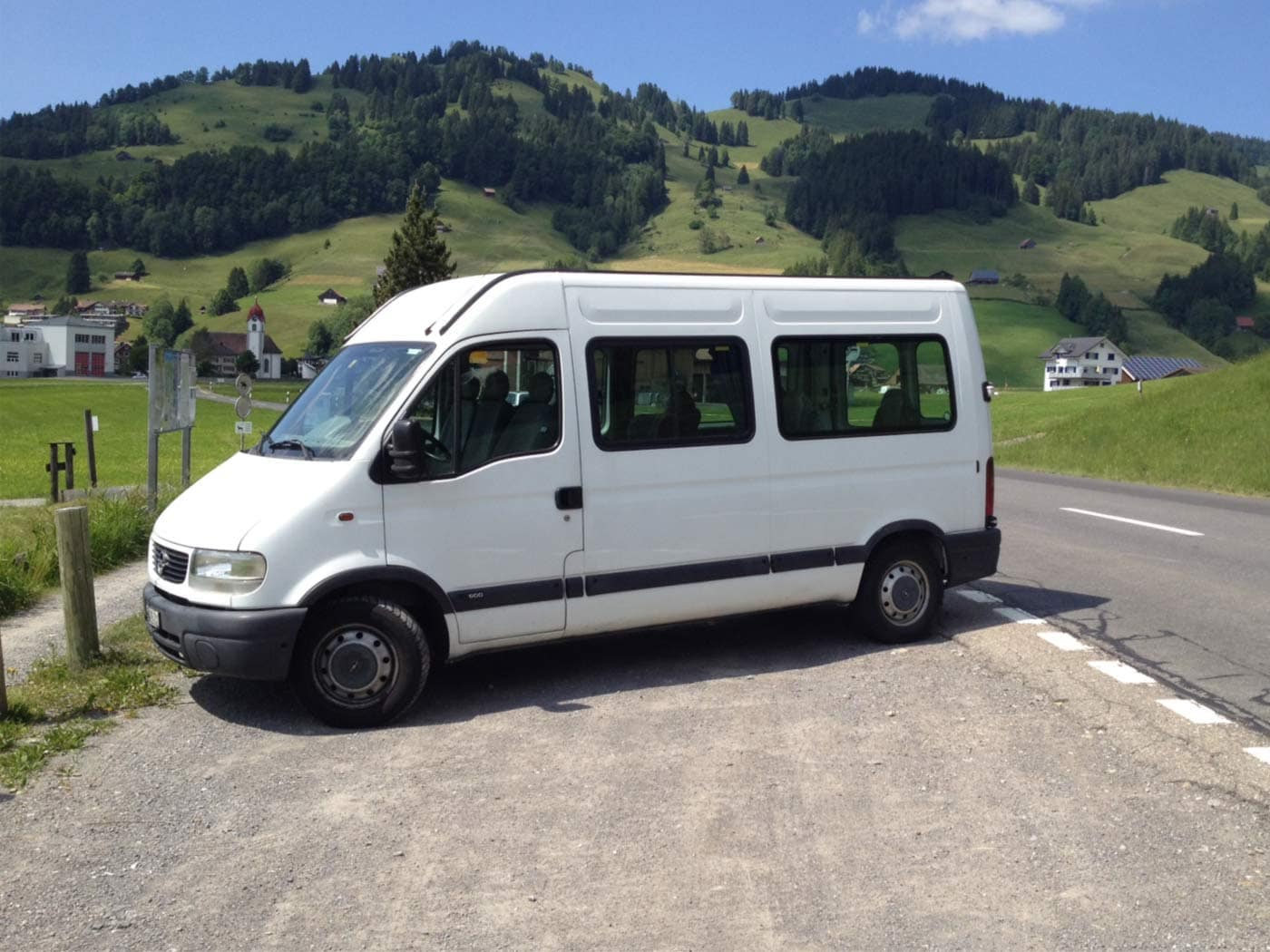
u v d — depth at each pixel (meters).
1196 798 5.23
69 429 61.38
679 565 7.44
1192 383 33.84
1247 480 20.98
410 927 4.14
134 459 36.88
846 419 8.07
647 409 7.34
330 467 6.56
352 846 4.87
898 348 8.30
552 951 3.95
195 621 6.39
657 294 7.42
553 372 7.06
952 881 4.43
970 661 7.76
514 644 7.04
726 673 7.56
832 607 9.52
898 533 8.31
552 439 7.04
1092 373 180.75
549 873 4.57
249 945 4.04
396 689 6.55
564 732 6.38
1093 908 4.20
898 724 6.40
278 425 7.36
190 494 7.11
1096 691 6.92
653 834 4.93
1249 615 9.09
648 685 7.29
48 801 5.46
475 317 6.88
